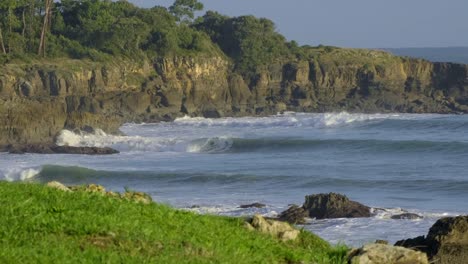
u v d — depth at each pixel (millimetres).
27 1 197875
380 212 64312
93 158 118562
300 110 198375
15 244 21484
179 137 137625
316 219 62656
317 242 28438
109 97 179375
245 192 85375
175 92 188500
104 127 137250
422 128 151500
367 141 123250
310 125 160250
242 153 125875
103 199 26953
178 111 187375
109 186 94938
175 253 22500
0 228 22312
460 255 28812
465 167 102125
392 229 59750
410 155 115875
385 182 90250
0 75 166500
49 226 22891
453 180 89625
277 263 24438
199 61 195375
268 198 79438
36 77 170000
